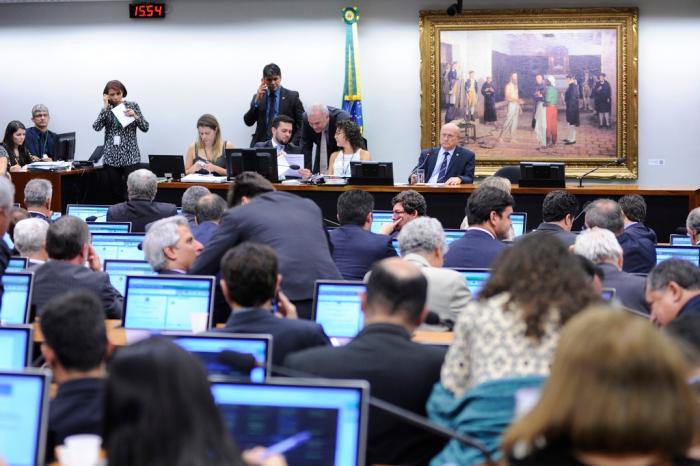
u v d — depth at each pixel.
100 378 2.79
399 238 4.86
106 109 11.88
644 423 1.53
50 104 13.23
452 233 7.04
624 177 12.27
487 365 2.63
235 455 1.76
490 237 5.62
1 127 13.34
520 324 2.62
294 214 5.12
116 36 13.03
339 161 10.46
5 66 13.28
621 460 1.58
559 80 12.29
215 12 12.80
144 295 4.65
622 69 12.16
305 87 12.69
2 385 2.57
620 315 1.60
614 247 4.79
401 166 12.61
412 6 12.46
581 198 9.88
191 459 1.70
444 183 10.10
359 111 12.31
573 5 12.21
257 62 12.76
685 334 2.43
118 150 11.87
